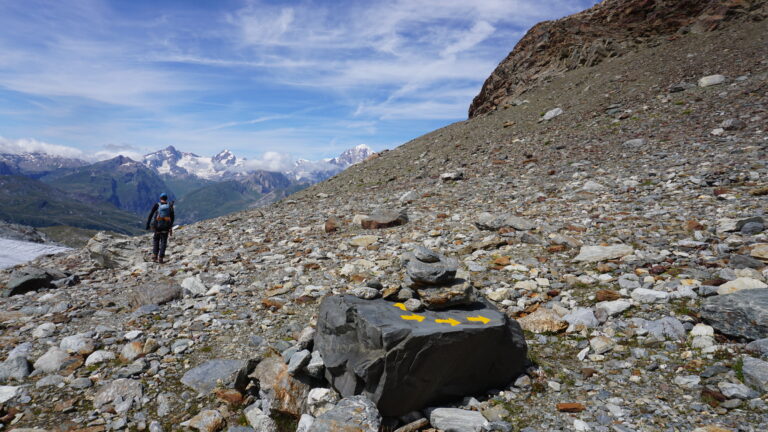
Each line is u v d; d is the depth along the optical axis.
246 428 2.14
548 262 3.61
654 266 3.16
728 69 10.98
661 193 5.00
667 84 11.68
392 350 2.07
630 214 4.44
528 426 1.96
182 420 2.21
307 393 2.29
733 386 1.94
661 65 13.76
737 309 2.30
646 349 2.37
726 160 5.69
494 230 4.71
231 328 3.08
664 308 2.67
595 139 9.38
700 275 2.92
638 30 19.08
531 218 4.91
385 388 2.06
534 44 23.23
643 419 1.88
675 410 1.91
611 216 4.46
